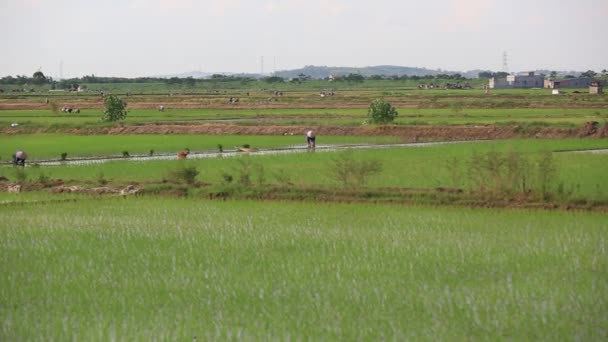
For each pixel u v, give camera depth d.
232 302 25.89
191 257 32.47
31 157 79.31
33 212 45.28
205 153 81.12
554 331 22.47
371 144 88.75
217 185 53.12
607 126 91.00
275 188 51.50
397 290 26.92
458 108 144.38
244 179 54.31
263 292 27.03
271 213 44.00
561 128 93.19
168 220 41.88
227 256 32.56
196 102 189.50
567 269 29.44
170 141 95.69
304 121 115.56
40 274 30.11
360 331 22.78
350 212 44.03
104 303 26.11
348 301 25.73
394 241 35.12
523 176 48.31
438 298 25.89
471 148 77.50
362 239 35.69
